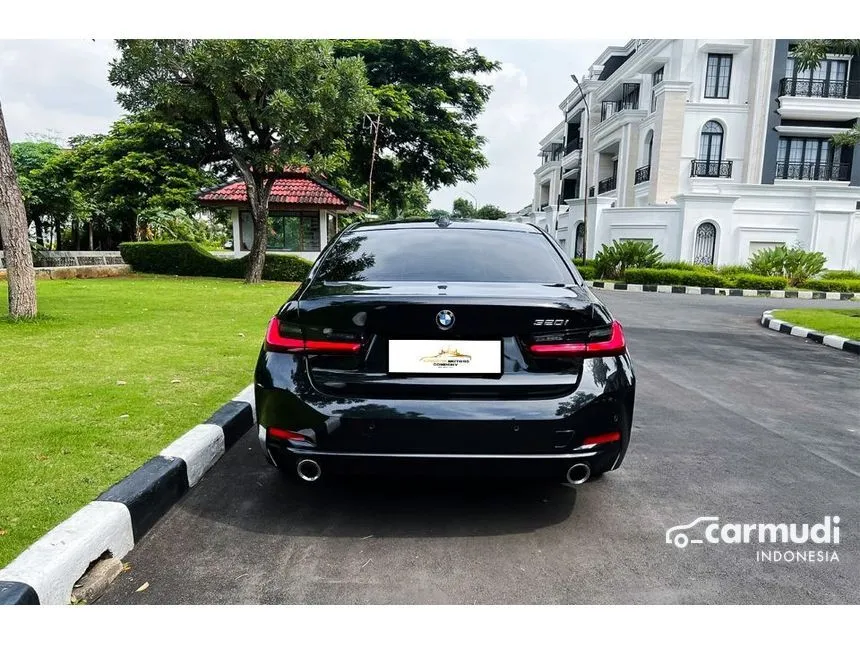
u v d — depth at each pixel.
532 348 2.25
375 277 2.65
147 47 12.32
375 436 2.20
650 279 19.22
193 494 2.75
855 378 5.81
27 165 18.41
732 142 24.62
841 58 24.48
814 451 3.50
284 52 12.66
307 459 2.26
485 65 26.58
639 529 2.48
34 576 1.83
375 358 2.26
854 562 2.26
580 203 26.42
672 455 3.38
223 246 39.25
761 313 12.16
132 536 2.29
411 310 2.21
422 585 2.06
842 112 24.30
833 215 22.34
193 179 22.30
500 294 2.33
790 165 25.23
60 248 21.73
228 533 2.39
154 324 7.06
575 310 2.28
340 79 13.74
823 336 8.20
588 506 2.68
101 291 11.34
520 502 2.71
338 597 1.99
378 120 22.30
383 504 2.66
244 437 3.56
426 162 26.98
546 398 2.25
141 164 21.12
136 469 2.63
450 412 2.19
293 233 19.67
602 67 35.75
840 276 21.20
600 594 2.03
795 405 4.64
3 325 6.57
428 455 2.20
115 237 24.45
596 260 21.38
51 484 2.48
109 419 3.37
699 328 9.57
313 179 20.58
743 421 4.14
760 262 19.84
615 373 2.33
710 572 2.17
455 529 2.45
